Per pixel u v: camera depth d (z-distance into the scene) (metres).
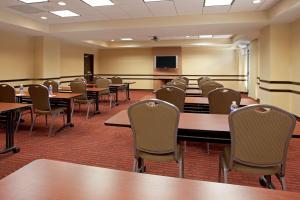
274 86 6.19
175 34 8.02
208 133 2.15
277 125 1.65
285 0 4.79
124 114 2.58
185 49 12.41
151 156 2.08
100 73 13.41
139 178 1.06
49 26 7.50
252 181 2.67
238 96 3.25
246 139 1.73
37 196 0.90
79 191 0.94
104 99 9.24
